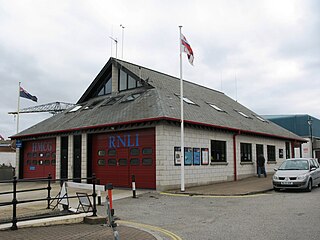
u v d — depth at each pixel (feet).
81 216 32.40
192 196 51.49
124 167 64.54
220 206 42.27
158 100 65.67
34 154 88.43
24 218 31.04
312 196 49.29
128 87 81.35
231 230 28.58
